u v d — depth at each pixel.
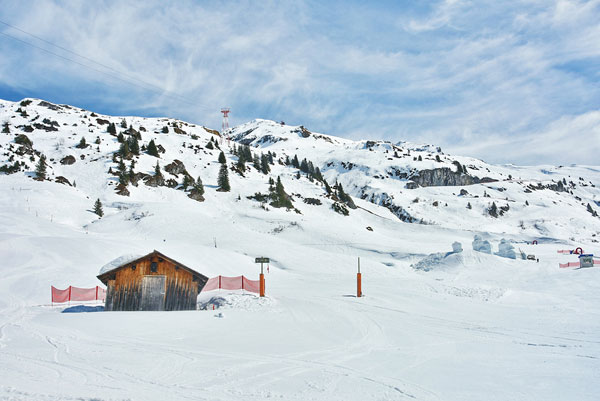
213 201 106.56
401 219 160.38
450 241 99.56
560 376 10.05
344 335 15.09
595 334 15.05
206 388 8.65
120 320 17.08
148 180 104.94
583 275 35.31
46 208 73.81
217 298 23.31
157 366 10.33
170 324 16.52
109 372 9.58
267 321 17.75
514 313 20.20
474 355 12.28
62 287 27.64
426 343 13.91
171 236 68.88
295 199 124.50
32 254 33.03
